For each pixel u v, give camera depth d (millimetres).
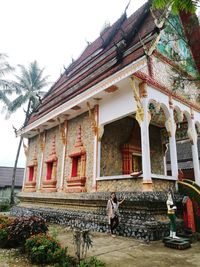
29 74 29047
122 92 9445
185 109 10648
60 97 14828
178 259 4945
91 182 10125
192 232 7496
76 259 4785
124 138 11914
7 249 5883
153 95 8852
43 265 4711
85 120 11594
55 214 10867
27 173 16953
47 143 14875
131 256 5148
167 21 7371
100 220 8336
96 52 14430
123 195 7883
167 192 7652
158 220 7195
